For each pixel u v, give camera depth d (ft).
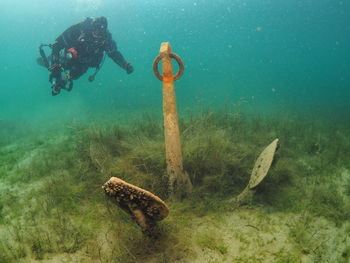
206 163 11.47
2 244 9.03
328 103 43.73
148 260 8.04
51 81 20.75
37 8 154.30
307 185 11.57
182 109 31.04
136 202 7.39
